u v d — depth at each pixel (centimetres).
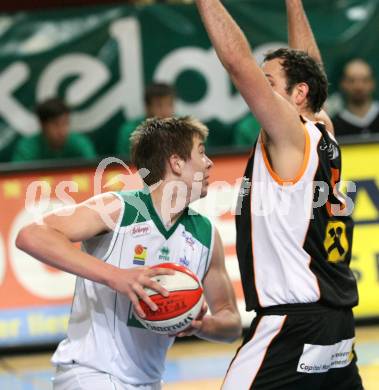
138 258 1148
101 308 1148
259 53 2575
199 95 2583
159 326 1087
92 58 2570
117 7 2566
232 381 1124
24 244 1093
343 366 1170
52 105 2473
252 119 2575
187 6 2564
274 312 1123
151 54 2577
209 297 1225
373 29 2611
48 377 1939
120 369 1152
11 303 2156
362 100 2502
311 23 2600
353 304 1162
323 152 1130
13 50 2558
